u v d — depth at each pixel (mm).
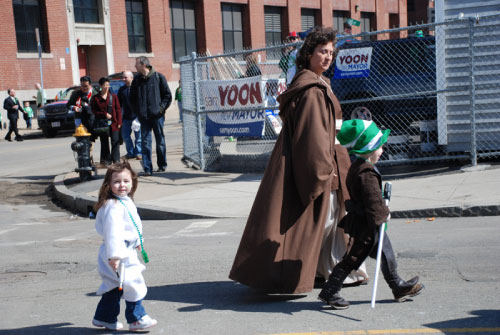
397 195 9062
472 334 4164
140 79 12305
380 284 5461
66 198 11250
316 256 4988
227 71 14578
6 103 24141
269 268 4930
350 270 4746
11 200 11930
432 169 10781
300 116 4875
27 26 30906
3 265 7047
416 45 11961
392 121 11992
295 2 43781
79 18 33219
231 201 9812
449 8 10766
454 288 5211
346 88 12141
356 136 4531
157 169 13539
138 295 4500
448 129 10922
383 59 12031
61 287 6031
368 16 50438
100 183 12352
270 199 5004
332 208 5145
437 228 7426
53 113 24359
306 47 5090
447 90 10445
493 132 10734
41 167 15898
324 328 4430
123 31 34938
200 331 4523
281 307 4988
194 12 39094
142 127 12422
